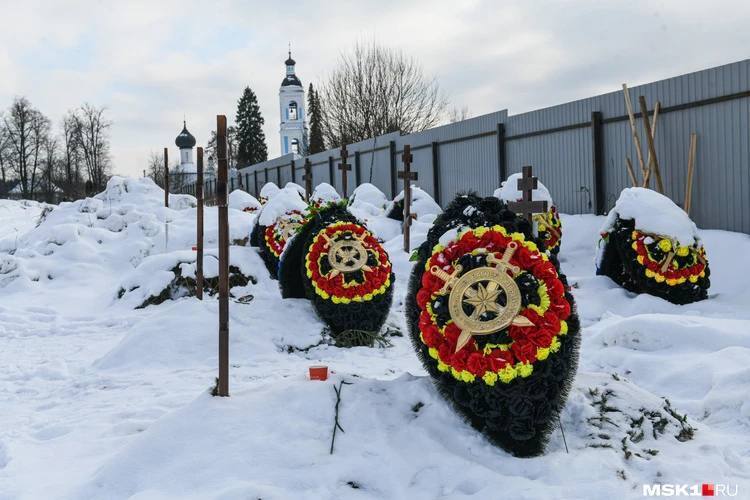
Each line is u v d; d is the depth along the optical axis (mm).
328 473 4148
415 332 5000
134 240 16891
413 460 4324
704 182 13016
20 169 65438
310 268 8633
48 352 9492
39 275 15219
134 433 5566
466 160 21484
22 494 4309
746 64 12008
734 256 11297
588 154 16188
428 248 5117
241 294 12359
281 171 39156
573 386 5086
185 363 8078
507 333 4492
